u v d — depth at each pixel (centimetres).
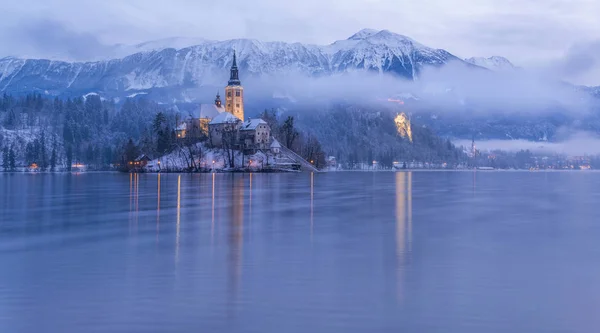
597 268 4747
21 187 17138
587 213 9594
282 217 8600
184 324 3241
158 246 5806
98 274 4450
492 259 5141
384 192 15712
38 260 5031
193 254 5341
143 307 3553
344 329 3178
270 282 4194
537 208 10619
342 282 4203
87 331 3136
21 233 6788
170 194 13788
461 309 3547
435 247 5816
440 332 3155
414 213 9375
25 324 3244
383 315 3422
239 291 3928
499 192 16362
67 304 3606
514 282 4234
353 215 8962
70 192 14562
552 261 5066
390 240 6275
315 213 9238
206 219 8269
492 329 3203
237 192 14638
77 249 5628
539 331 3181
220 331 3133
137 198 12394
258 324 3247
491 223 7981
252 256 5238
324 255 5303
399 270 4638
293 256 5247
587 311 3522
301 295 3841
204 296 3800
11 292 3891
